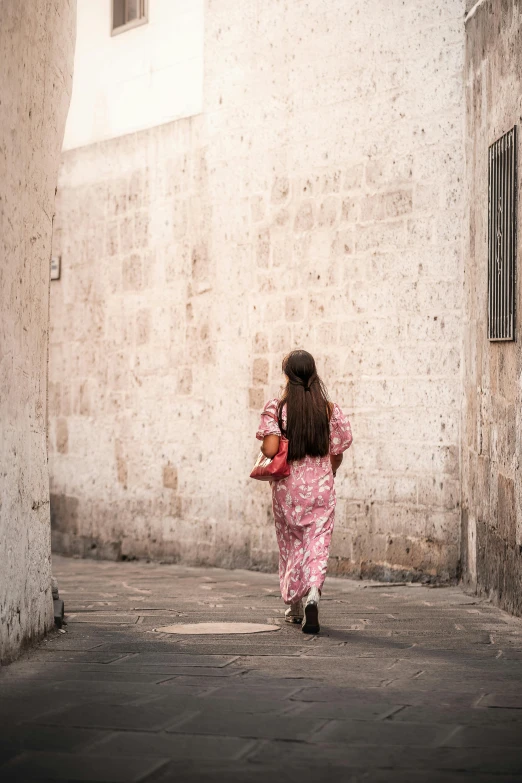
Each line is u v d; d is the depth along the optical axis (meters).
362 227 9.73
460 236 9.03
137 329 12.24
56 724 3.79
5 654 4.98
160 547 11.93
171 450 11.76
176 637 5.94
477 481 8.23
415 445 9.29
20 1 5.29
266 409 6.61
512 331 7.06
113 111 12.59
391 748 3.50
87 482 12.99
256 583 9.41
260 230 10.68
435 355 9.16
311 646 5.62
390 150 9.55
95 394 12.87
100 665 4.98
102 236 12.77
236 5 11.01
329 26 10.07
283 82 10.48
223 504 11.08
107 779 3.14
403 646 5.64
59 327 13.43
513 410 7.05
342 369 9.87
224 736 3.62
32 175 5.62
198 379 11.38
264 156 10.66
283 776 3.18
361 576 9.64
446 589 8.70
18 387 5.30
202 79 11.40
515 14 7.18
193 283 11.45
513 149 7.13
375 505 9.57
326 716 3.92
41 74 5.77
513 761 3.36
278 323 10.48
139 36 12.22
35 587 5.69
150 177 12.07
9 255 5.13
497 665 5.05
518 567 6.90
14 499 5.19
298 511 6.51
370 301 9.66
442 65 9.19
